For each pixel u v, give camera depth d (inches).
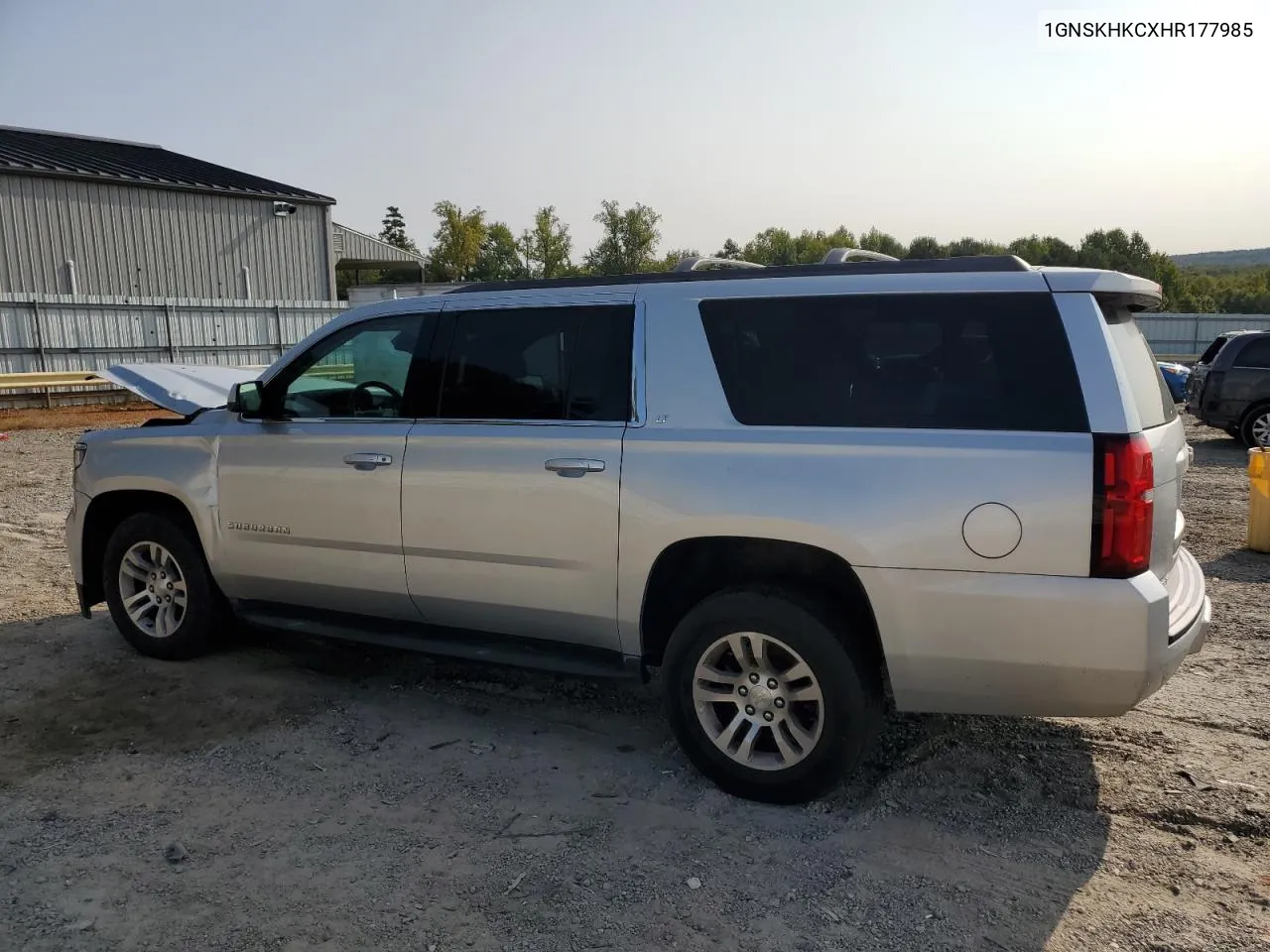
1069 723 175.3
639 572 151.5
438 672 205.0
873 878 127.0
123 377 246.1
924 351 137.8
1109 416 126.6
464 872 128.1
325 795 149.9
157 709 184.4
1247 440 562.3
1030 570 127.7
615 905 120.5
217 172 1337.4
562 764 161.6
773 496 140.0
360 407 184.7
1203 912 119.0
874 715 141.6
